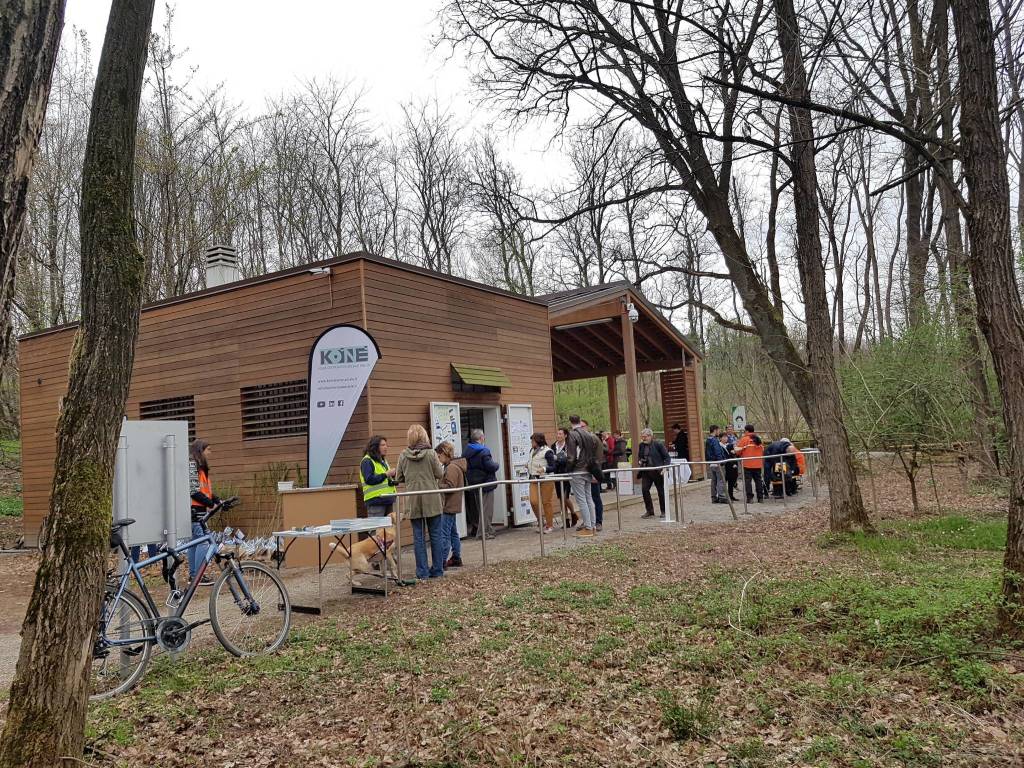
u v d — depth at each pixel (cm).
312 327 1110
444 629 601
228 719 439
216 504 663
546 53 1188
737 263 1314
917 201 1639
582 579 775
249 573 593
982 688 397
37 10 230
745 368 2967
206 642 610
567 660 505
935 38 1154
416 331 1168
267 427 1155
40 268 2202
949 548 824
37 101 231
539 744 375
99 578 309
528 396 1454
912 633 485
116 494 517
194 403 1237
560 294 1870
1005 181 489
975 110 493
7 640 711
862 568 729
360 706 449
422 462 832
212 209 2253
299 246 2805
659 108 1164
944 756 329
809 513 1219
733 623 558
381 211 2970
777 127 964
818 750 343
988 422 1249
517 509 1345
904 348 1161
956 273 1231
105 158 339
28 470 1508
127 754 393
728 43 870
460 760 363
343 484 1036
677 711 384
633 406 1745
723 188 1304
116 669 510
